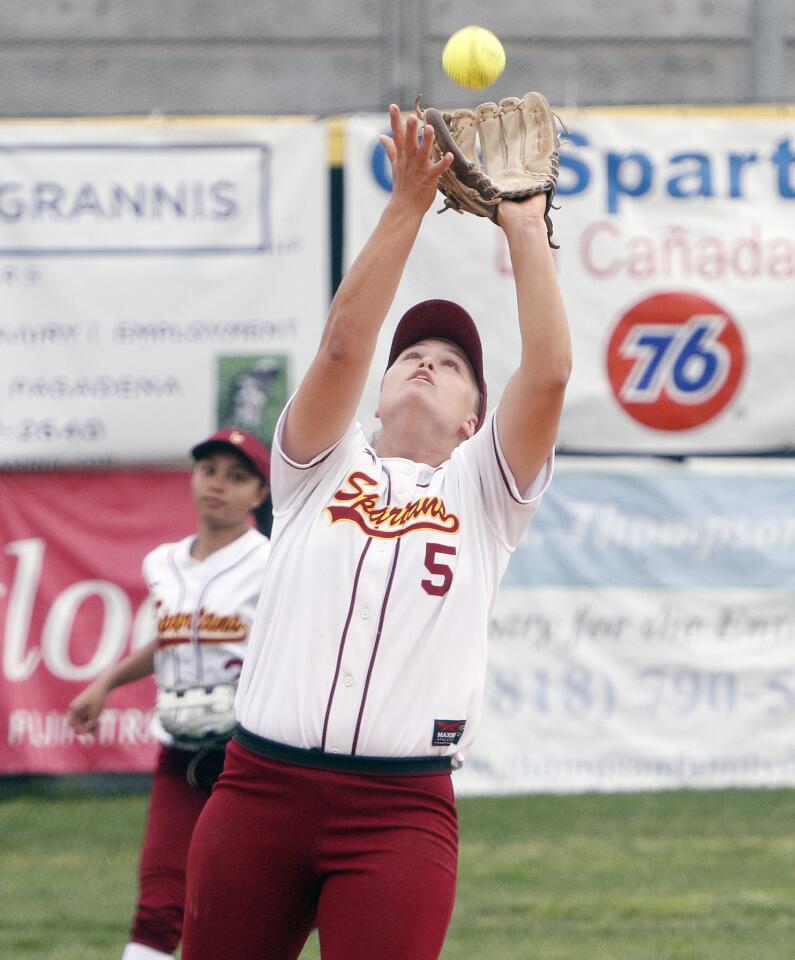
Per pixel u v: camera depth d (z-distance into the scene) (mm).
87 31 36375
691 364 32344
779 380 32406
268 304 32188
